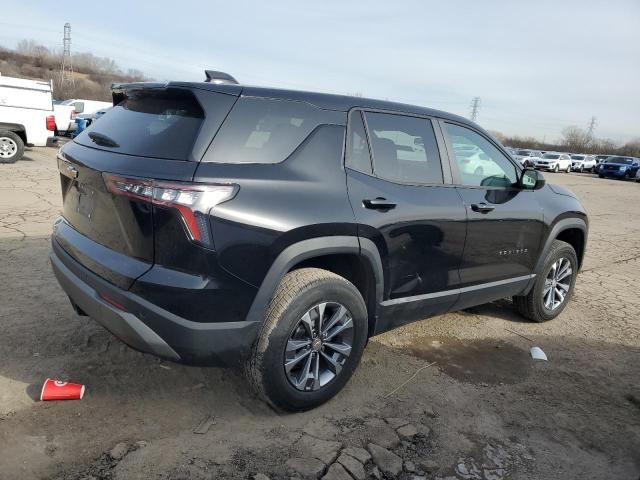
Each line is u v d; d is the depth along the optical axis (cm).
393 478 251
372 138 320
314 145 289
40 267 493
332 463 256
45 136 1329
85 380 308
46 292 432
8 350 333
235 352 262
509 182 414
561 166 3812
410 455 269
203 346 252
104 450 250
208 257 243
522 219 410
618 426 314
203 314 248
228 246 247
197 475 239
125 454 249
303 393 289
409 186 330
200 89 262
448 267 357
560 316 503
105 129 298
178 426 274
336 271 320
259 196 257
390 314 332
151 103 288
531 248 432
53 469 235
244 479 240
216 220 243
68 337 357
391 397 325
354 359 310
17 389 292
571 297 546
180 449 256
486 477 259
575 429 307
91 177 272
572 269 492
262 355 268
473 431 296
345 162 301
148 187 241
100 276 266
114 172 254
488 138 405
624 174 3384
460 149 377
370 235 298
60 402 285
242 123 265
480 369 376
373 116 325
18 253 531
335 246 283
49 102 1320
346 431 284
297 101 290
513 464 271
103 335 364
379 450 270
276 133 277
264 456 257
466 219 359
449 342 420
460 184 368
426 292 349
